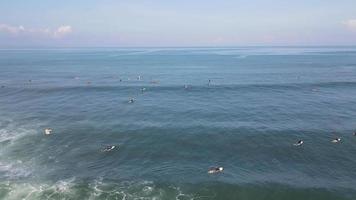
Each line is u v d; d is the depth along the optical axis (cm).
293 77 14375
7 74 16188
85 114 7956
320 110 8244
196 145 5900
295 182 4538
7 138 6262
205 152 5594
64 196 4159
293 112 8056
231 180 4578
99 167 5028
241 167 5016
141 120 7406
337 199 4153
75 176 4697
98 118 7588
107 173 4809
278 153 5528
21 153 5556
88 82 13138
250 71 17238
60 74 16375
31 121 7369
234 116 7719
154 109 8438
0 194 4191
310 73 15862
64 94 10531
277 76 14825
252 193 4294
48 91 11012
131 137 6303
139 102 9331
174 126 6925
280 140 6091
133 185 4441
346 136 6269
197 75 15788
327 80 13162
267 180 4581
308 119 7425
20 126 6994
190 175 4738
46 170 4903
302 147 5762
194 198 4175
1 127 6931
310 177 4691
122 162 5216
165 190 4328
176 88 11606
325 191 4306
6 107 8719
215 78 14462
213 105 8875
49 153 5562
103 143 6012
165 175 4734
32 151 5647
